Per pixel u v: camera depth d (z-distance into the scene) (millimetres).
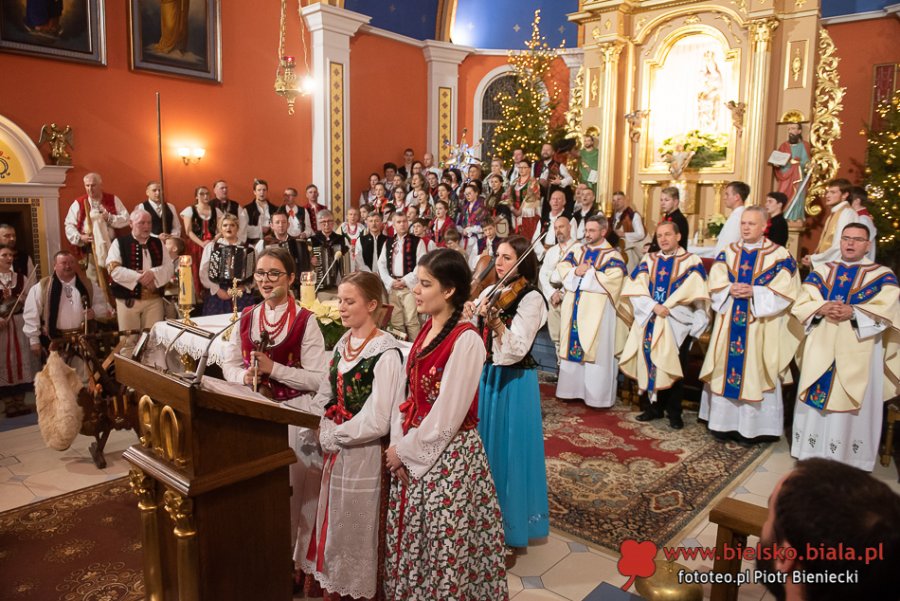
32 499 3783
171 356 4402
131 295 5211
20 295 5270
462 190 8742
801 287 4508
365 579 2342
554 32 11977
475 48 11906
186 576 1818
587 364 5664
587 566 3127
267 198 9273
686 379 5992
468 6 12031
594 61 8727
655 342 5094
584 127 8891
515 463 3049
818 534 814
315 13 9336
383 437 2395
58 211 7234
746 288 4672
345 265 7246
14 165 6859
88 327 5238
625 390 5973
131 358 2133
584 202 7254
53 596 2822
